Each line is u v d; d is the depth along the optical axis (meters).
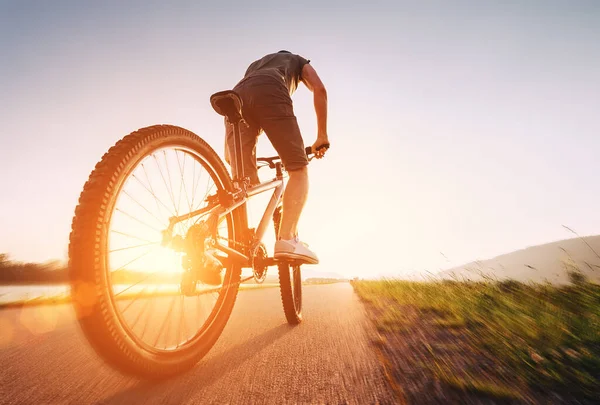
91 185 1.16
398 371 1.45
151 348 1.30
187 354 1.48
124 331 1.17
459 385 1.25
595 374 1.39
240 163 2.11
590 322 2.07
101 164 1.22
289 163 2.24
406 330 2.21
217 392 1.24
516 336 1.94
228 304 1.93
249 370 1.48
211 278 1.62
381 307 3.31
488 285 3.73
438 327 2.28
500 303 2.86
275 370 1.47
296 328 2.34
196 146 1.77
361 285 7.24
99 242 1.10
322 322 2.55
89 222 1.10
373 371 1.44
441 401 1.15
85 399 1.17
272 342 1.95
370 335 2.09
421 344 1.86
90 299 1.07
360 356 1.66
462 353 1.68
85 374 1.41
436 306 3.09
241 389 1.27
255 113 2.24
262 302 3.86
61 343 1.87
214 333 1.72
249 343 1.93
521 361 1.52
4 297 2.84
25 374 1.41
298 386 1.29
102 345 1.12
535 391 1.23
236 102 1.97
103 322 1.09
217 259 1.79
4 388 1.26
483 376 1.36
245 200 2.11
